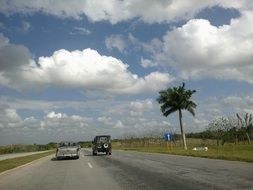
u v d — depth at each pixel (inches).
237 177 595.5
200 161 997.8
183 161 1023.6
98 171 826.8
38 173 839.7
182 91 2490.2
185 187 507.5
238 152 1424.7
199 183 539.5
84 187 556.7
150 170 781.9
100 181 625.0
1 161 1342.3
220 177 601.3
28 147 3088.1
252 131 2967.5
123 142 3742.6
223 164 861.8
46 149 3693.4
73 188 551.2
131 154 1672.0
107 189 520.7
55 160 1386.6
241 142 3075.8
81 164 1095.0
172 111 2507.4
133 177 661.3
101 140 1743.4
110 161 1179.3
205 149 1968.5
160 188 509.4
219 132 2711.6
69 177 719.7
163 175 668.7
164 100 2518.5
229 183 528.4
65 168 959.6
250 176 606.2
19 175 805.2
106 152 1733.5
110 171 810.2
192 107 2495.1
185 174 668.1
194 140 3521.2
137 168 852.0
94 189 529.0
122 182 593.9
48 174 805.2
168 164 930.7
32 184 626.2
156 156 1375.5
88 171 838.5
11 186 607.8
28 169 970.1
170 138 2114.9
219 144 2822.3
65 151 1412.4
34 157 1680.6
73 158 1470.2
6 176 790.5
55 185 598.2
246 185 505.7
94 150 1737.2
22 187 589.0
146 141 3326.8
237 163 879.1
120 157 1414.9
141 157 1343.5
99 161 1206.9
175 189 494.6
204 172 690.2
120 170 824.3
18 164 1163.3
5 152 2662.4
